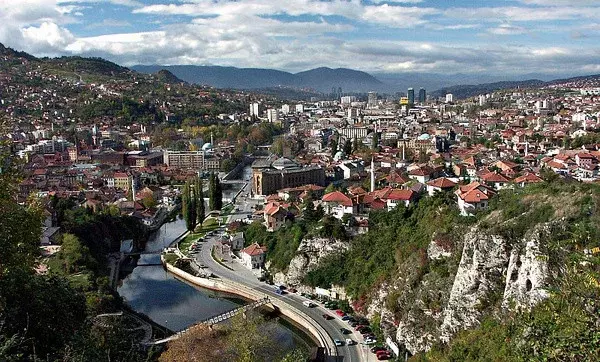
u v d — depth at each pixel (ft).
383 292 467.52
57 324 182.29
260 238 655.76
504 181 595.88
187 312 508.94
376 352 404.77
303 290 545.44
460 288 367.66
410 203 559.79
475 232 378.12
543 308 134.31
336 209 611.88
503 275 354.54
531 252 316.60
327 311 490.90
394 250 500.33
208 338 362.94
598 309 117.19
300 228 602.03
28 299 177.68
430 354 361.51
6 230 173.68
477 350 314.14
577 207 338.54
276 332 469.98
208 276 595.06
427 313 398.21
